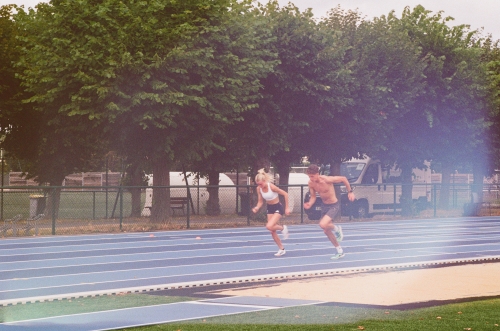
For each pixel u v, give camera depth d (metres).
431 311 9.63
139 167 28.25
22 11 27.62
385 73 33.25
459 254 18.11
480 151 39.53
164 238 22.86
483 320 8.97
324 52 30.12
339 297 10.96
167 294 11.39
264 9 31.30
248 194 29.09
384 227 28.91
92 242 21.47
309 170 16.77
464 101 36.78
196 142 27.59
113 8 25.50
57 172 32.88
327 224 16.72
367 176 35.53
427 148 36.59
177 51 25.03
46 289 12.10
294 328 8.39
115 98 25.39
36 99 26.64
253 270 14.61
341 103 30.59
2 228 23.30
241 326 8.54
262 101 30.06
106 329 8.48
